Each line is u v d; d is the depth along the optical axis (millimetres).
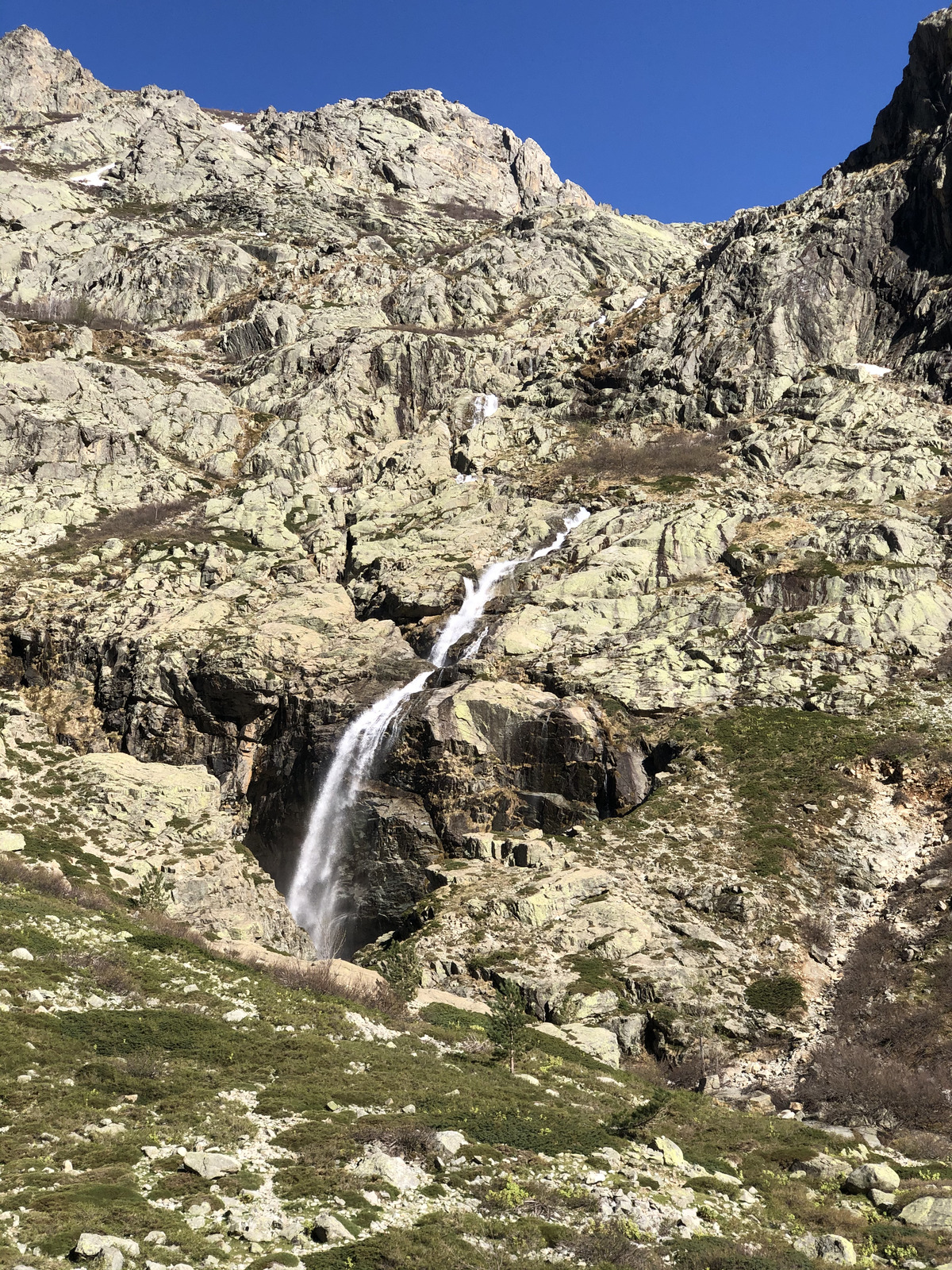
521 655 63250
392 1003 36625
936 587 61688
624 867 48062
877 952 42500
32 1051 24906
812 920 44969
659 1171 24922
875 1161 28391
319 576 76812
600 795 55531
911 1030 37219
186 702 64125
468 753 56625
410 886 54594
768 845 48188
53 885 40719
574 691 59375
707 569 68312
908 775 51094
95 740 63906
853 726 54625
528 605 67125
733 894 45375
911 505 70938
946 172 86625
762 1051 38750
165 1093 24578
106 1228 17922
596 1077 33188
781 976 42094
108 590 73625
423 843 55250
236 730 64250
